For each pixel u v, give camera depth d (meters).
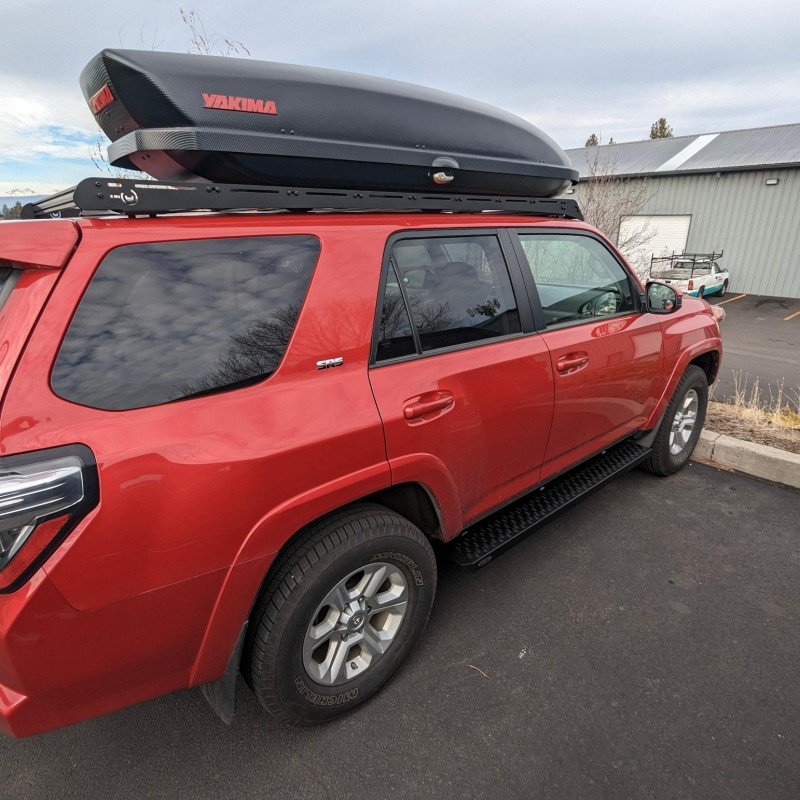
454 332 2.15
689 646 2.29
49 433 1.23
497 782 1.73
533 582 2.73
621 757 1.80
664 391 3.42
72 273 1.31
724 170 19.05
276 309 1.63
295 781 1.75
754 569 2.80
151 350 1.41
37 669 1.28
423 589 2.09
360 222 1.90
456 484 2.15
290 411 1.60
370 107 2.01
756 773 1.74
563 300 2.71
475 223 2.30
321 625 1.84
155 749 1.88
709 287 18.12
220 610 1.53
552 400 2.54
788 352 10.02
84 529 1.25
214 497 1.44
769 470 3.78
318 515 1.68
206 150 1.64
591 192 17.27
